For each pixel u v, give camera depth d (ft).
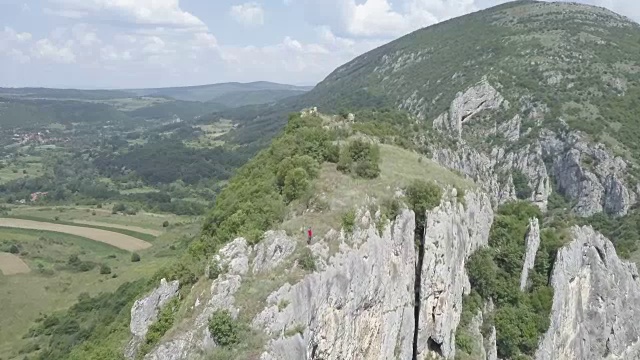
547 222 312.50
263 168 225.76
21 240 559.79
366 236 181.16
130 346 169.27
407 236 197.88
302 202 188.03
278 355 143.13
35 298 417.49
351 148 219.00
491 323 241.76
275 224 177.88
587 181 607.37
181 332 150.51
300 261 162.61
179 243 516.32
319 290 160.56
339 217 180.75
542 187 615.57
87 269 484.33
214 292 155.53
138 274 426.92
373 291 179.42
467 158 379.14
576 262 286.66
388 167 225.56
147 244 575.38
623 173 594.24
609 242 318.04
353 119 317.01
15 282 445.78
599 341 291.99
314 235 171.73
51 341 329.72
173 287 175.01
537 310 260.62
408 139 314.14
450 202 225.15
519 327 248.32
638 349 308.19
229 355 139.85
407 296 196.95
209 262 169.68
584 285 293.23
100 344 209.46
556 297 266.57
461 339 221.05
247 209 186.70
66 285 444.96
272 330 146.61
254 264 162.71
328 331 163.02
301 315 153.79
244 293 153.48
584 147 625.00
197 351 144.56
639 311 315.78
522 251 267.39
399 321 192.75
